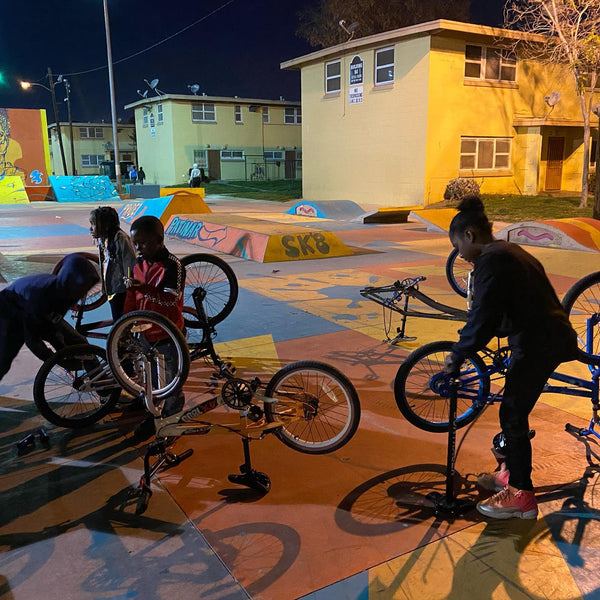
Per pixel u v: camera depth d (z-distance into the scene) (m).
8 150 29.02
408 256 10.67
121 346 3.47
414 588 2.38
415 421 3.60
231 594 2.35
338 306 6.92
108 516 2.90
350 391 3.22
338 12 27.48
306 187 25.67
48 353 3.89
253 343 5.52
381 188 21.66
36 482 3.22
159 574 2.48
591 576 2.45
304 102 24.81
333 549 2.63
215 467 3.37
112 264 4.14
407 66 19.62
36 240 13.34
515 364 2.76
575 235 11.31
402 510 2.93
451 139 20.02
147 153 41.19
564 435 3.69
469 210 2.84
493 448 3.55
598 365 3.48
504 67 20.77
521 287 2.65
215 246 11.68
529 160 21.67
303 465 3.38
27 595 2.36
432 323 6.13
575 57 16.78
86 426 3.92
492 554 2.60
